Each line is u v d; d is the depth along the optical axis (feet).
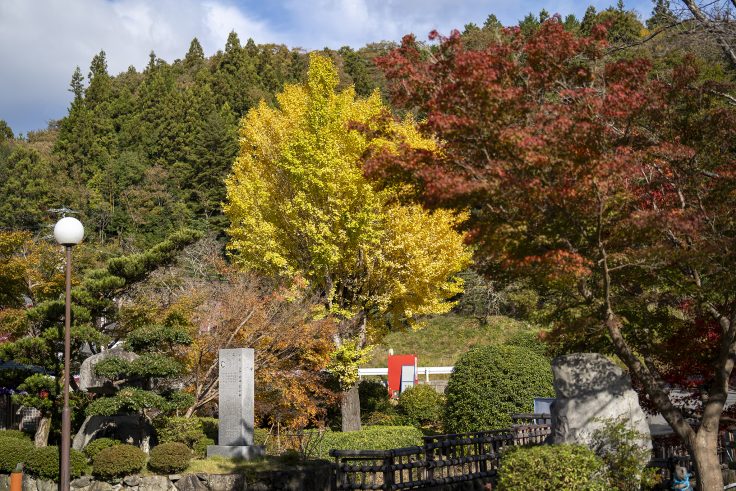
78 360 50.57
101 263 104.58
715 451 25.41
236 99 202.90
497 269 28.19
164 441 41.78
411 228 59.36
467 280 112.88
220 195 152.35
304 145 58.18
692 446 25.66
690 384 31.48
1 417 61.98
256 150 67.51
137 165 161.27
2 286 53.93
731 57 30.71
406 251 60.49
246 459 39.01
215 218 145.79
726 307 29.50
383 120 29.12
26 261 53.52
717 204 27.20
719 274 26.05
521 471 25.02
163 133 179.52
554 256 22.59
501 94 22.63
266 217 64.03
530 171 23.17
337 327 62.13
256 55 254.27
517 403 57.93
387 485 35.70
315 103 58.59
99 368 39.70
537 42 24.73
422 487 36.65
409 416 72.23
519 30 26.03
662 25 31.71
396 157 25.22
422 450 37.32
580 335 29.76
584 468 24.63
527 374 59.00
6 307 55.11
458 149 24.49
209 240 107.24
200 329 51.21
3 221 133.39
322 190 59.31
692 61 28.37
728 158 27.96
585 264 23.99
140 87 225.76
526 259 23.03
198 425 43.86
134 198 149.28
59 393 44.91
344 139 58.23
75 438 42.22
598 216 23.77
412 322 66.69
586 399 27.55
